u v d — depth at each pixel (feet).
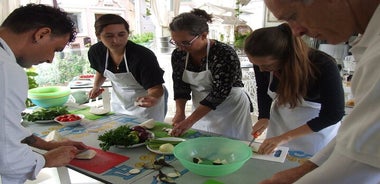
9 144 3.03
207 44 5.53
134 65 6.31
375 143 1.74
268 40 4.20
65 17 3.63
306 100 5.07
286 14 2.17
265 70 4.76
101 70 7.05
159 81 6.32
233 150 3.96
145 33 14.46
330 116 4.33
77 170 3.80
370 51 1.89
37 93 6.40
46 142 4.34
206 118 6.57
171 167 3.80
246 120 6.50
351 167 1.87
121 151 4.32
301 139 5.24
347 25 2.05
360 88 1.91
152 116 7.10
